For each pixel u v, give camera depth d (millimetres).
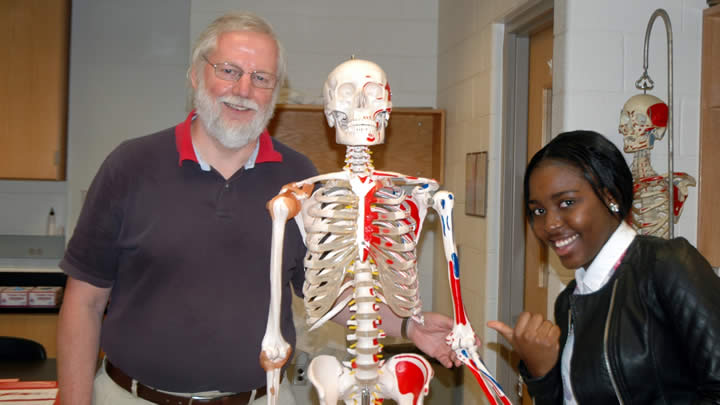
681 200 1835
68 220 3838
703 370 1003
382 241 1279
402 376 1345
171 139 1509
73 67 3830
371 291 1287
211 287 1425
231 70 1397
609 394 1116
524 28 2590
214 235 1437
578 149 1171
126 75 3873
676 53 2012
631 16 1983
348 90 1296
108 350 1455
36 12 3488
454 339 1286
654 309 1106
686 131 2029
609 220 1193
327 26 3637
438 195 1312
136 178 1445
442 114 3395
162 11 3895
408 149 3539
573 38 1967
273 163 1566
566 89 1974
